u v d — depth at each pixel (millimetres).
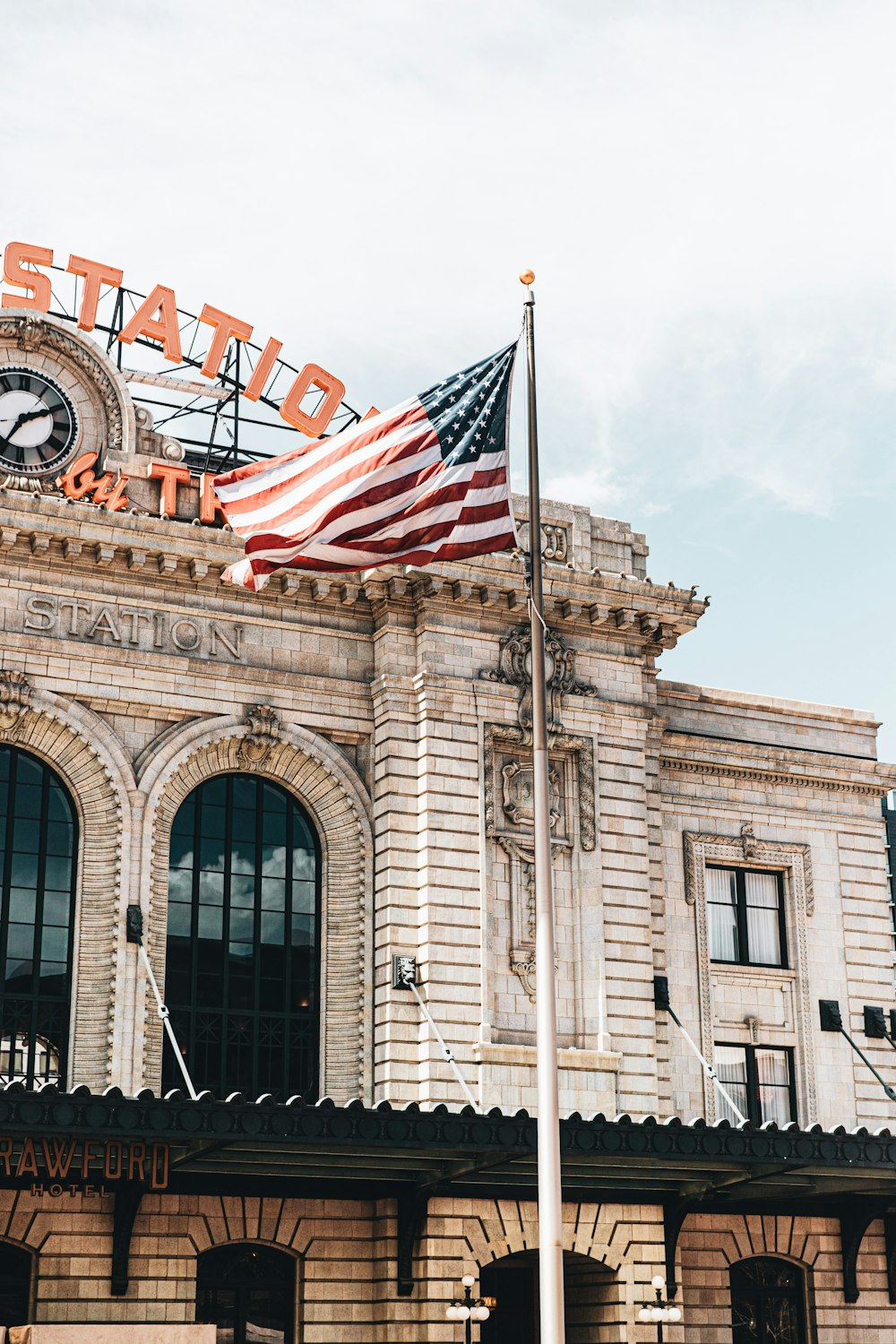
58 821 44906
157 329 50406
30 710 44312
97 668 45500
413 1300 43750
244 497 40438
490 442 38250
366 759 48438
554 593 49688
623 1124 41125
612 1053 47344
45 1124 36094
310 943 47250
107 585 46188
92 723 45125
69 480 46062
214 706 46750
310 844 47844
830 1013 54656
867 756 58250
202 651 46969
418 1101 45281
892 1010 56094
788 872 55781
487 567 48469
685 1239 49375
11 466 46562
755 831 55406
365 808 47812
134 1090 43094
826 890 56156
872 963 56250
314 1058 46344
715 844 54406
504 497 37969
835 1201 51406
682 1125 41812
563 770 49688
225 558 46844
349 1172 43188
